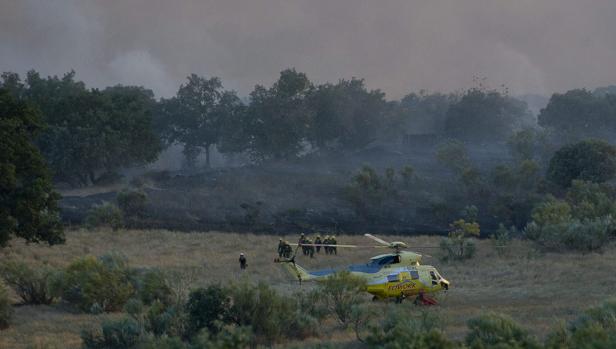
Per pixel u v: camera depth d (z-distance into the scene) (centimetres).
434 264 12006
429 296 7594
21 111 11644
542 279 9194
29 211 10125
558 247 12838
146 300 7156
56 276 7931
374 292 7188
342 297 6119
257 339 5238
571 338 4175
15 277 7975
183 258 12838
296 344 5053
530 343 4094
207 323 5344
